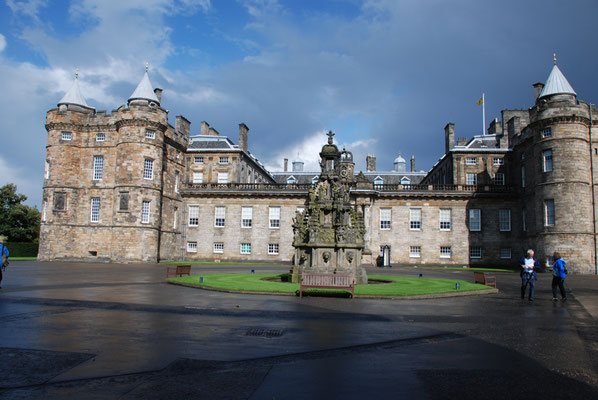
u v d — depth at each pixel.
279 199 57.97
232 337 9.98
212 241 58.03
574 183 43.09
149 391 6.36
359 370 7.57
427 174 75.00
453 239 55.41
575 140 43.56
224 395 6.25
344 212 25.11
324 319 12.61
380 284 24.17
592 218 43.41
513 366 7.95
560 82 45.53
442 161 64.44
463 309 15.28
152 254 50.06
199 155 63.41
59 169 52.34
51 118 52.66
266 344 9.38
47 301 15.22
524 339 10.28
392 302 16.84
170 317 12.46
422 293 18.72
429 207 56.31
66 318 11.92
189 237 58.31
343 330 11.04
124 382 6.74
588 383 7.01
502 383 6.96
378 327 11.52
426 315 13.74
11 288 19.34
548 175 44.66
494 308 15.69
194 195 58.84
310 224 24.81
